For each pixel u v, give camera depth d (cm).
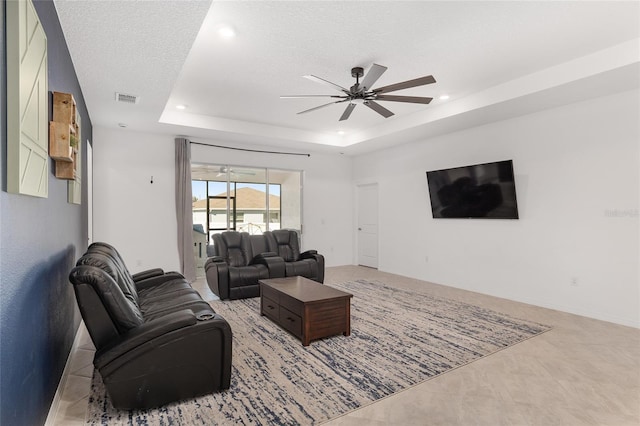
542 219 442
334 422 195
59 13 227
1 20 122
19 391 136
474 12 265
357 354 286
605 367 263
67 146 196
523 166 462
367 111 521
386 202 692
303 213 727
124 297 205
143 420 195
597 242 391
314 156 741
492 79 395
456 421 196
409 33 295
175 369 207
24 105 131
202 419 196
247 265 511
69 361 264
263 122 581
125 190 548
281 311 346
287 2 249
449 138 565
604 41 310
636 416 200
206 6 223
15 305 132
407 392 227
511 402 216
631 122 365
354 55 334
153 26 246
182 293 308
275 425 191
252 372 253
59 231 230
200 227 624
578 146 407
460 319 381
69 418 198
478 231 521
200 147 612
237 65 356
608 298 381
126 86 356
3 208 120
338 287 545
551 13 267
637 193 361
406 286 555
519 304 447
